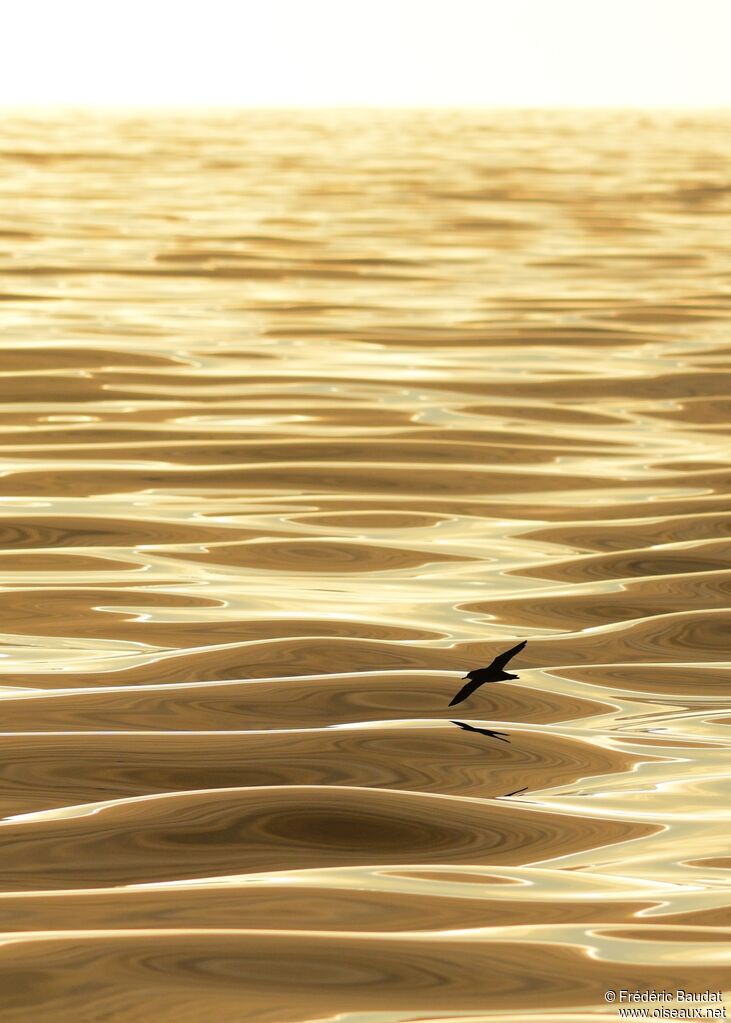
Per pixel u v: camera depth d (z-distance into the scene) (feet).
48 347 109.91
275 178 333.01
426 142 543.39
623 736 39.34
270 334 120.37
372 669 44.73
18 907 28.07
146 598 52.24
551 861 30.78
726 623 50.16
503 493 69.87
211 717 40.09
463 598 53.01
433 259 182.29
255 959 25.88
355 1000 24.52
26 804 33.65
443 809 33.73
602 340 119.24
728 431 85.35
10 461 74.18
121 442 79.30
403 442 80.69
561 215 251.39
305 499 67.92
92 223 220.84
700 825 32.99
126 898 28.53
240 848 31.19
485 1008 24.40
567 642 48.01
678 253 194.18
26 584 53.78
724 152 491.72
